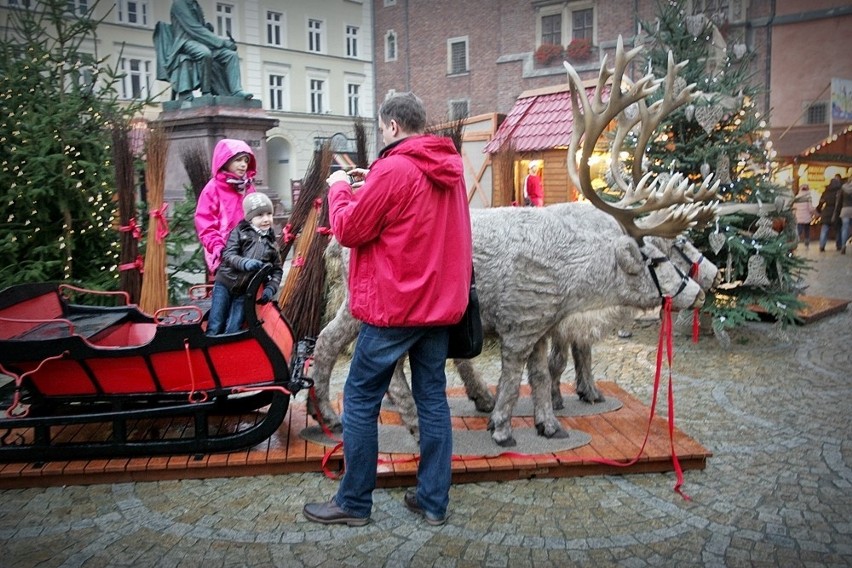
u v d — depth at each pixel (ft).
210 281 17.28
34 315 13.08
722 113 21.94
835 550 10.03
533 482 12.26
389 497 11.70
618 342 23.29
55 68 22.75
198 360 12.21
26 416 12.34
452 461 12.28
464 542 10.31
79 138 21.71
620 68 12.23
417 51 79.36
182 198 32.40
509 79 75.31
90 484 12.14
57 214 22.06
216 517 11.03
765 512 11.16
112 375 12.26
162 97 56.03
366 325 10.22
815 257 46.62
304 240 16.35
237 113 34.96
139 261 17.07
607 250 12.61
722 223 22.26
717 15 30.42
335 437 13.39
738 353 21.67
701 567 9.62
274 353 12.29
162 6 57.47
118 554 9.98
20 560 9.80
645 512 11.18
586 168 12.51
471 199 41.65
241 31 65.16
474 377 14.85
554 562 9.78
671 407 12.53
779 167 28.50
